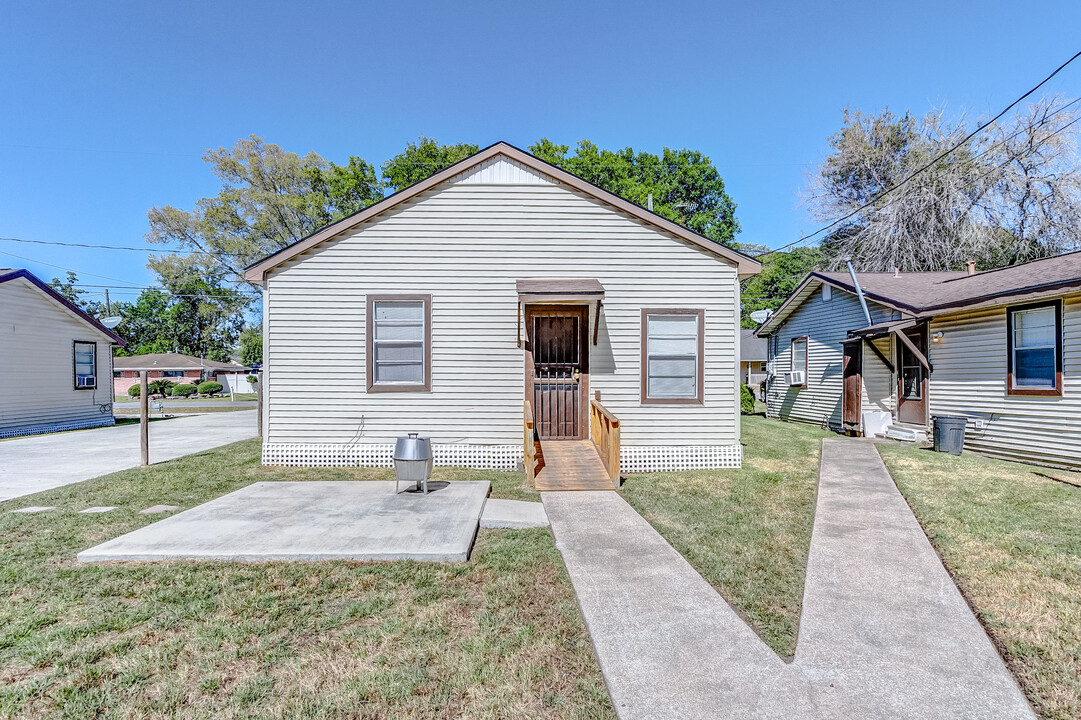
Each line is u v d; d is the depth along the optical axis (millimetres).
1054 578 3945
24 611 3400
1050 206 20547
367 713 2449
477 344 8422
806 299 15648
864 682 2682
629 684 2656
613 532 5102
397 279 8383
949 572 4090
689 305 8523
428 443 6453
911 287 12602
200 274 37562
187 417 20203
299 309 8312
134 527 5137
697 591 3756
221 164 35156
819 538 4914
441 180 8375
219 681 2688
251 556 4250
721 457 8438
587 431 8734
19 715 2434
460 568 4137
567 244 8461
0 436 13109
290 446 8320
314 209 35219
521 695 2584
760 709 2467
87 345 16391
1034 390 8414
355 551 4309
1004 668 2809
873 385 12266
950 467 8156
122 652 2943
